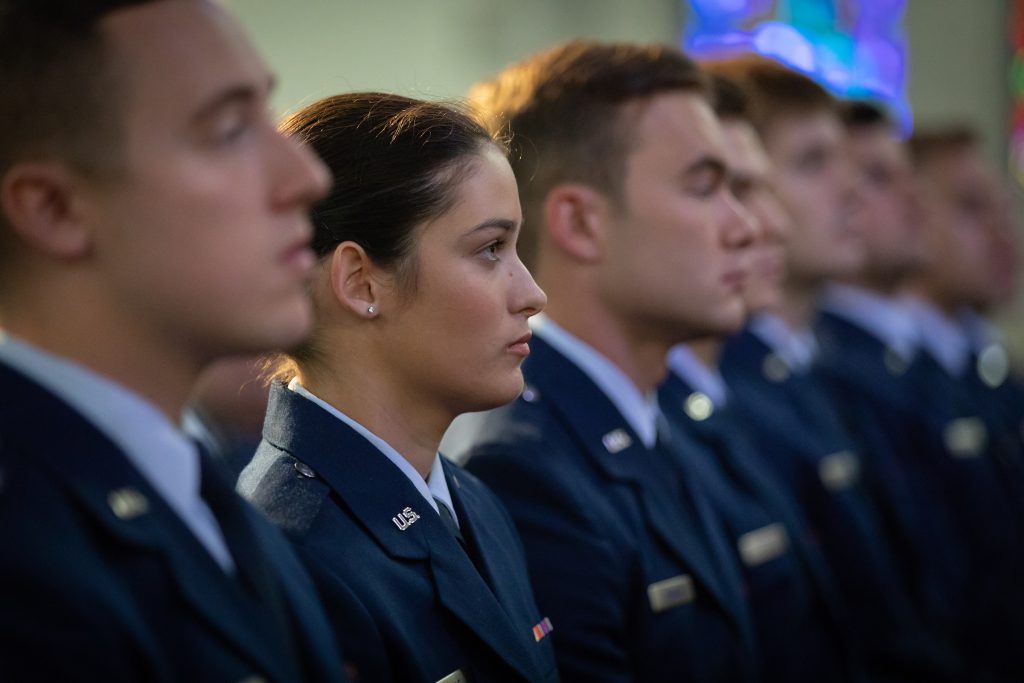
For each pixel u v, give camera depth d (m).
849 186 7.18
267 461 3.13
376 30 12.26
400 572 3.01
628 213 4.36
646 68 4.43
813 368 7.45
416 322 3.12
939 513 7.75
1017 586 8.15
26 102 2.06
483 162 3.19
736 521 5.12
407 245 3.11
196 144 2.11
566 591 3.88
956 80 14.06
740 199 5.75
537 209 4.42
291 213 2.22
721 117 5.68
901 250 8.26
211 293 2.11
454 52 12.41
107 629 1.97
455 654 3.03
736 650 4.32
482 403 3.18
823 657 5.45
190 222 2.09
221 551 2.31
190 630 2.14
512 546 3.49
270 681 2.20
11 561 1.93
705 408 5.52
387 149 3.12
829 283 7.88
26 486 2.02
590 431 4.22
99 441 2.12
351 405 3.16
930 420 8.00
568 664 3.85
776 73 7.08
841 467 6.50
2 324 2.15
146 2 2.10
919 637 6.49
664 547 4.20
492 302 3.15
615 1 12.78
